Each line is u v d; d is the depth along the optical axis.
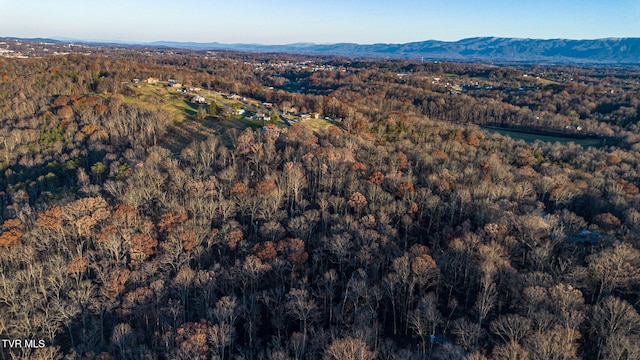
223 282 87.94
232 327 74.31
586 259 81.44
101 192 122.44
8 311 79.00
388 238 93.88
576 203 123.38
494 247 82.94
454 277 85.56
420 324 72.38
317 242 101.00
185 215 102.44
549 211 124.19
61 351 75.50
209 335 69.50
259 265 83.81
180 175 120.06
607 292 74.25
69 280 87.12
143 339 76.94
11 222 101.50
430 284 81.19
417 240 105.31
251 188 115.88
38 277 85.62
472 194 116.62
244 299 82.62
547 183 125.62
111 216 103.38
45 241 97.12
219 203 109.12
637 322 60.69
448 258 86.31
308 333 77.75
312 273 92.06
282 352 67.50
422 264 78.50
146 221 101.94
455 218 112.25
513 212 101.31
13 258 91.88
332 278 82.44
